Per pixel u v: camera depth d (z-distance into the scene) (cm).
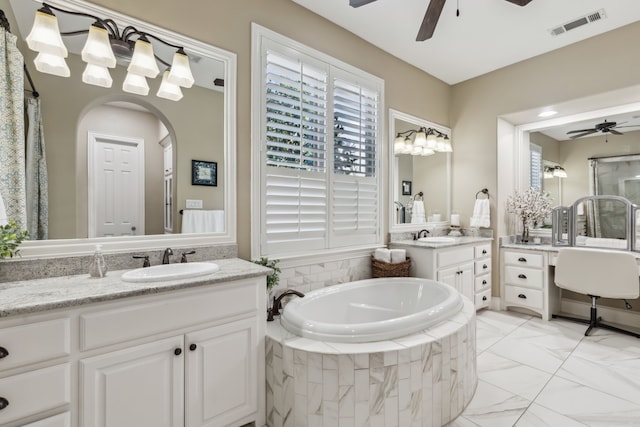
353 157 297
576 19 275
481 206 374
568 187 370
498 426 172
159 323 139
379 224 323
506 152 390
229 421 161
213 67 213
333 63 280
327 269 274
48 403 115
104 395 126
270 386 174
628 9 260
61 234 162
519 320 336
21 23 154
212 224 210
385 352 156
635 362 241
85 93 171
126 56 181
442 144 391
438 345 170
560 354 256
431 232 386
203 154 208
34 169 157
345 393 153
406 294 271
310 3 255
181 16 199
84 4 168
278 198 243
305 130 260
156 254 189
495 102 375
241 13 225
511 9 260
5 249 135
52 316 116
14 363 109
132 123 185
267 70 237
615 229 335
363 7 259
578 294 356
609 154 344
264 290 177
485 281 364
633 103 322
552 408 187
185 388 146
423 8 260
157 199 192
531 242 388
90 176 171
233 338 163
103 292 127
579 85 312
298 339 171
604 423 173
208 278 153
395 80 342
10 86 151
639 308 316
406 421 160
